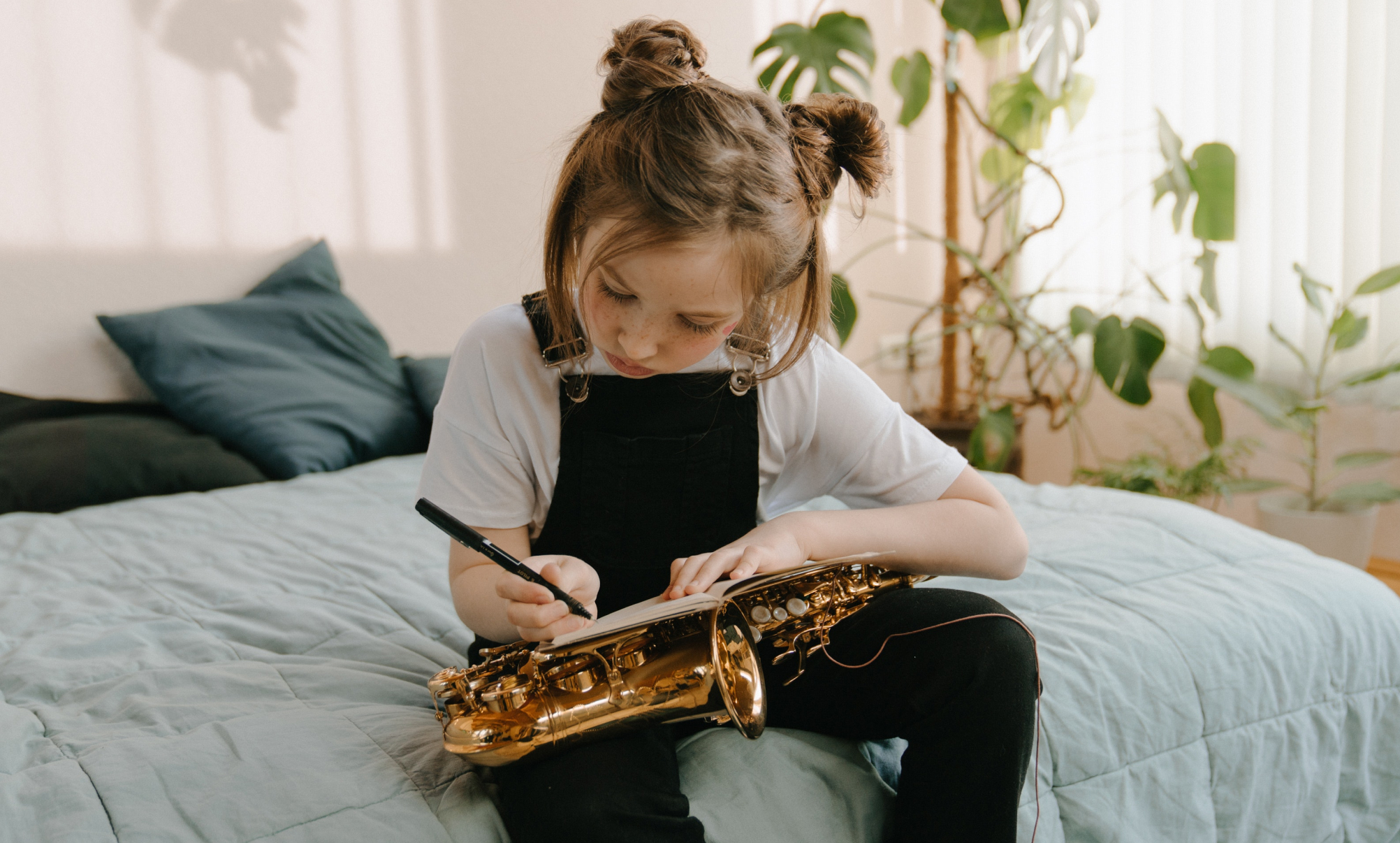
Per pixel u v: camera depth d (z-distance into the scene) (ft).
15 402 6.80
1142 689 3.33
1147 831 3.22
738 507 3.05
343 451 6.97
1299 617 3.74
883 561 2.94
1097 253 9.93
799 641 2.81
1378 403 7.96
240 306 7.43
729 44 9.75
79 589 4.34
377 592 4.24
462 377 2.96
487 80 8.70
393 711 3.05
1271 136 8.40
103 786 2.47
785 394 3.05
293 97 7.90
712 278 2.39
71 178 7.13
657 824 2.32
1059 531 4.48
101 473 6.17
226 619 3.92
